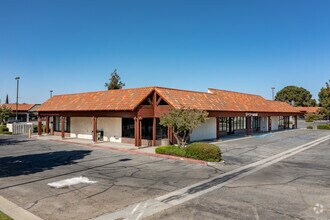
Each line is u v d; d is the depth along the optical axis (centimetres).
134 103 2205
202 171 1366
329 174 1312
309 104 10212
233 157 1795
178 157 1692
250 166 1509
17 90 5047
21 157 1752
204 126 2806
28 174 1273
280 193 995
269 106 3994
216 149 1608
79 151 2025
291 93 10800
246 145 2405
